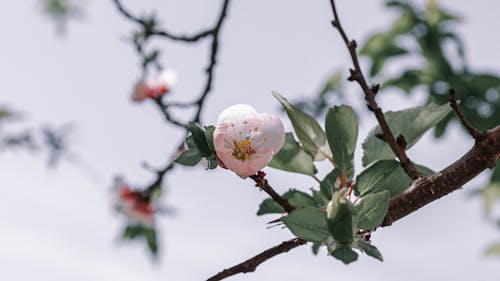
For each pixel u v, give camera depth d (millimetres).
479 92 1659
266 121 837
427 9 1765
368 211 819
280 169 873
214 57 1445
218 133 830
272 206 867
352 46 865
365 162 881
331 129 859
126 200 1614
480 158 848
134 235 1638
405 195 847
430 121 883
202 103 1468
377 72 1785
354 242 811
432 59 1732
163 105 1471
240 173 834
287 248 836
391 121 888
